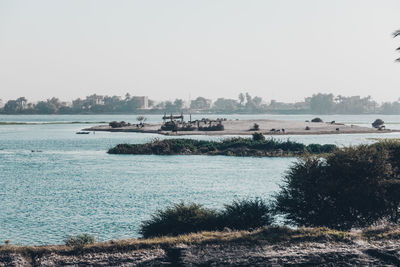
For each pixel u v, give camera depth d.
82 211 48.22
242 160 104.94
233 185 67.31
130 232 39.00
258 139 130.75
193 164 97.06
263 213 33.56
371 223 32.75
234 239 27.17
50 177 76.75
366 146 35.12
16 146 147.00
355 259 24.67
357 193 32.19
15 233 39.00
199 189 63.62
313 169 33.88
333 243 26.91
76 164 97.12
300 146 117.94
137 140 168.88
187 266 23.75
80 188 64.50
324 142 150.75
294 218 34.00
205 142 128.38
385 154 33.88
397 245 26.69
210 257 24.73
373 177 32.69
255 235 28.02
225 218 32.59
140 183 69.44
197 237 27.61
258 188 64.62
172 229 31.95
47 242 36.12
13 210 48.84
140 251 25.78
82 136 195.12
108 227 40.88
